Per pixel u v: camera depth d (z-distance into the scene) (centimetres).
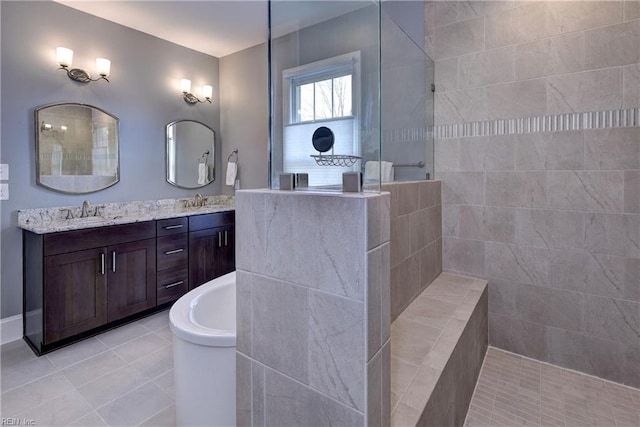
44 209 263
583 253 206
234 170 381
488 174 236
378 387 92
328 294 91
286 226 98
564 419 170
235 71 383
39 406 173
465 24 239
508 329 234
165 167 347
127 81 315
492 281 238
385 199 92
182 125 361
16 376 199
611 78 192
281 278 100
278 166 113
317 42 140
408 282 201
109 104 302
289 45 135
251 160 377
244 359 113
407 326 175
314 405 96
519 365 218
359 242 85
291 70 131
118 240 258
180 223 301
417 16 258
